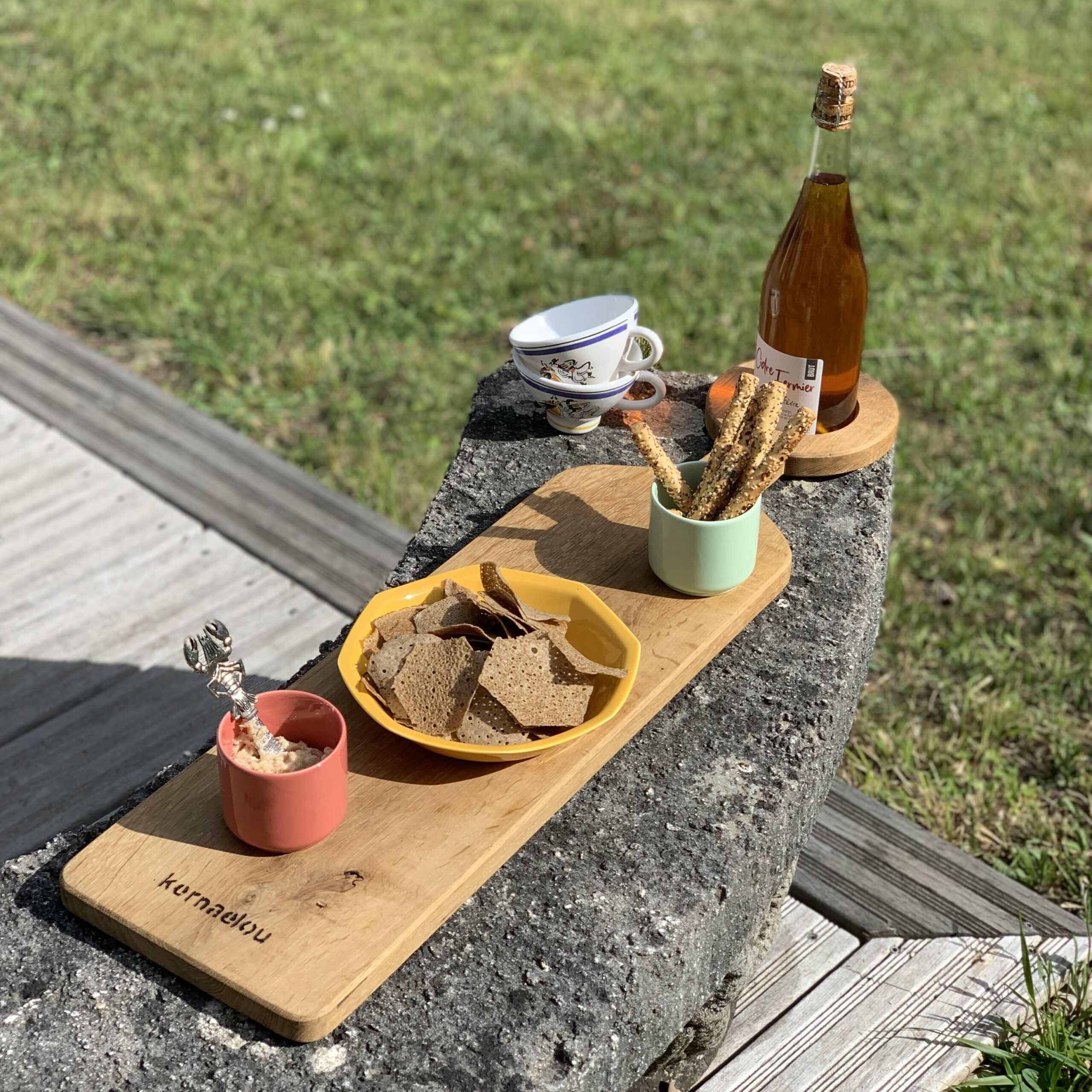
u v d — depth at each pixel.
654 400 1.93
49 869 1.26
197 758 1.37
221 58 5.97
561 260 4.48
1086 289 4.36
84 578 2.85
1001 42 6.64
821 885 2.09
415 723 1.28
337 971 1.10
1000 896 2.07
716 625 1.51
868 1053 1.82
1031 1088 1.75
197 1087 1.07
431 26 6.64
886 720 2.65
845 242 1.69
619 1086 1.17
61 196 4.73
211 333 4.00
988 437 3.57
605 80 6.02
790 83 6.05
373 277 4.34
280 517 3.04
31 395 3.43
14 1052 1.09
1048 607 2.98
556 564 1.62
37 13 6.44
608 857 1.29
